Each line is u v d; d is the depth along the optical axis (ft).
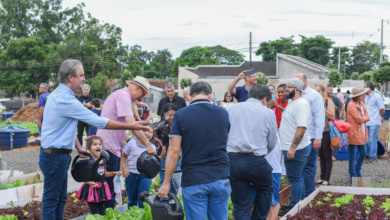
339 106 45.52
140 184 23.22
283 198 28.17
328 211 24.22
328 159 32.09
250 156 19.53
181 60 384.68
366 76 212.43
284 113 24.88
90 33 245.24
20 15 267.59
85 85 45.21
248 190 19.93
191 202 16.25
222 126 16.71
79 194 22.13
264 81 182.70
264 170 19.65
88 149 21.43
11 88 224.74
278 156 23.41
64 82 18.07
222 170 16.43
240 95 27.99
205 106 16.78
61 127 17.92
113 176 22.54
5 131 58.23
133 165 22.99
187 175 16.34
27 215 24.95
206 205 16.40
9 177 32.24
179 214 15.88
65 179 19.34
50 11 272.31
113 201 22.94
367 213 23.90
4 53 230.68
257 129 19.52
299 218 22.93
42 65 225.76
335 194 29.01
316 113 27.37
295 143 23.72
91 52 233.14
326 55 359.66
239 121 19.76
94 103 44.65
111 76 237.66
